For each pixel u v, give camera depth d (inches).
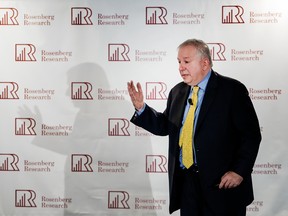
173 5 143.7
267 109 143.0
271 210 144.1
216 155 108.3
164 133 121.2
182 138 112.0
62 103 147.8
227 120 108.3
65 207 149.7
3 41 147.8
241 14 142.1
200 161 108.5
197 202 110.7
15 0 146.9
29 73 147.9
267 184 144.0
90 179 148.6
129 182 147.9
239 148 110.0
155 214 147.9
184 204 111.5
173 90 121.0
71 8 146.1
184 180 112.3
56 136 148.4
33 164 149.3
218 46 143.2
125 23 145.2
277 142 143.2
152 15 144.5
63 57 147.1
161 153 146.9
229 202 109.4
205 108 109.2
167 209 147.5
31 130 148.7
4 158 149.6
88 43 146.3
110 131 147.4
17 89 148.3
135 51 145.4
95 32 145.9
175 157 112.4
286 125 142.6
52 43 146.9
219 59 143.3
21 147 149.3
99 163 148.1
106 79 146.3
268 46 141.9
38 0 146.6
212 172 108.3
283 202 143.6
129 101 146.6
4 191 150.3
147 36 144.9
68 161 148.6
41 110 148.3
